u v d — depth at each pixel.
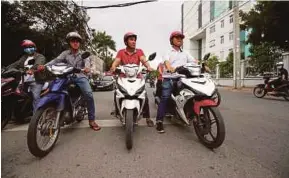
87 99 4.28
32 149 2.91
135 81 3.65
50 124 3.30
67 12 15.42
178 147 3.38
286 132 4.08
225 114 5.78
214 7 44.31
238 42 16.97
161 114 4.16
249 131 4.16
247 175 2.49
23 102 4.84
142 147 3.39
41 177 2.48
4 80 4.39
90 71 4.09
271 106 7.18
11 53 13.27
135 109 3.49
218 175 2.50
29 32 13.79
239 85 16.84
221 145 3.43
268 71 17.16
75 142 3.63
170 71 3.93
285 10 13.45
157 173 2.56
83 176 2.50
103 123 4.91
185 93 3.59
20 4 13.79
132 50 4.33
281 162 2.81
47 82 4.32
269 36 15.28
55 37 14.62
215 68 28.05
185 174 2.53
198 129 3.58
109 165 2.77
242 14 16.33
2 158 3.01
